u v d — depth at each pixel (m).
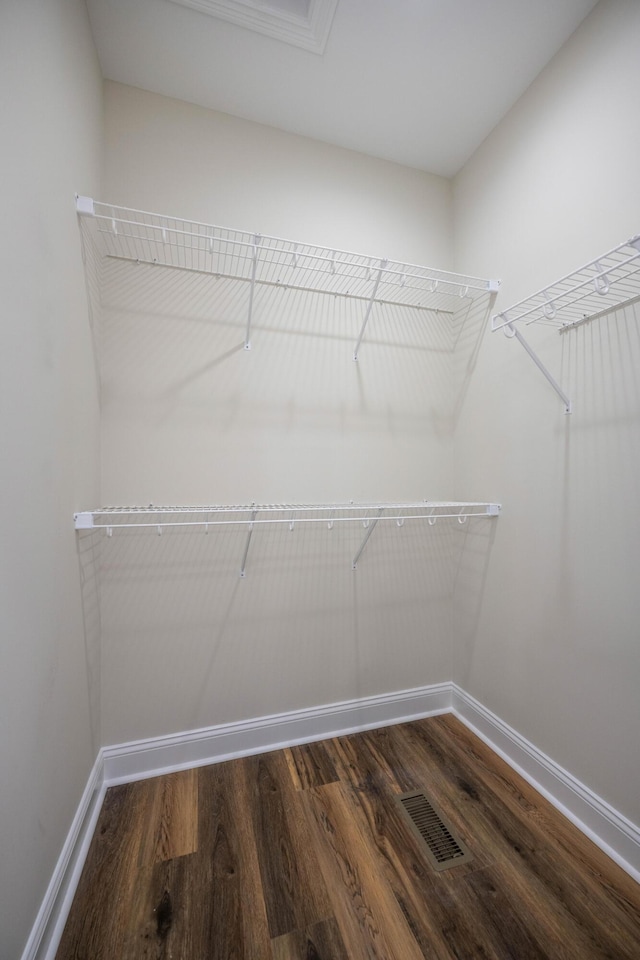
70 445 1.13
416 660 2.00
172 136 1.58
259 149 1.70
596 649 1.30
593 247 1.31
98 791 1.41
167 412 1.58
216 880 1.14
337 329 1.84
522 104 1.60
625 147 1.20
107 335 1.51
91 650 1.36
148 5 1.27
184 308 1.60
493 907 1.07
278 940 1.00
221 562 1.66
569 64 1.38
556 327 1.45
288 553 1.76
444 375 2.05
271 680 1.74
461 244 1.98
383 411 1.92
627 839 1.18
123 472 1.53
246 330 1.68
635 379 1.18
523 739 1.58
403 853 1.23
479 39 1.38
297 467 1.77
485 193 1.81
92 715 1.37
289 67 1.48
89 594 1.34
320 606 1.82
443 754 1.70
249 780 1.54
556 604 1.45
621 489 1.22
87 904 1.08
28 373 0.85
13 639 0.78
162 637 1.58
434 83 1.55
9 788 0.76
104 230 1.47
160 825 1.33
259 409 1.71
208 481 1.64
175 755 1.59
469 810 1.39
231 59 1.45
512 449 1.67
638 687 1.17
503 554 1.71
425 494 2.01
